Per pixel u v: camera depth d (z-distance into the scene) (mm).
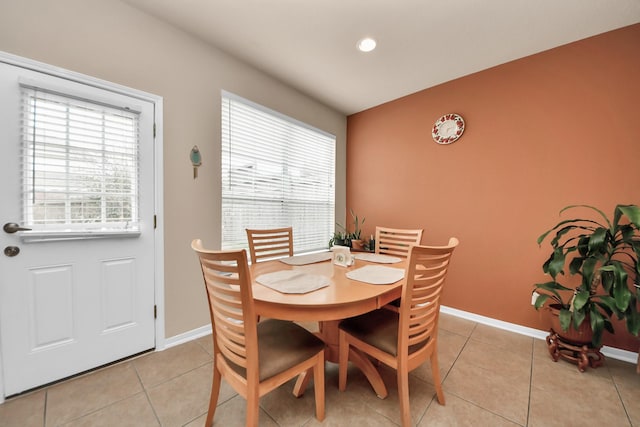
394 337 1258
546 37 1920
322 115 3154
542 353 1856
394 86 2713
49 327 1443
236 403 1354
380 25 1816
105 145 1608
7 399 1337
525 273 2186
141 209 1754
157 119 1810
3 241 1312
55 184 1448
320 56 2203
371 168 3273
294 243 2932
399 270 1534
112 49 1610
